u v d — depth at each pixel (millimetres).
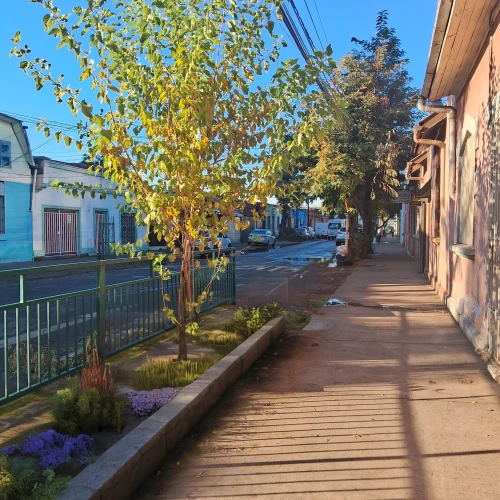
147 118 4805
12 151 21516
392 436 3971
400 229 46531
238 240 47719
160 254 5633
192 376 4984
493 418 4312
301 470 3441
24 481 2824
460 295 8633
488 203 6184
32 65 4449
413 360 6223
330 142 20000
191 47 4918
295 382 5387
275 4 5344
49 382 4715
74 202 25578
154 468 3457
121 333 5992
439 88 8484
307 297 12023
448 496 3098
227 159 5129
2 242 21188
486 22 5957
